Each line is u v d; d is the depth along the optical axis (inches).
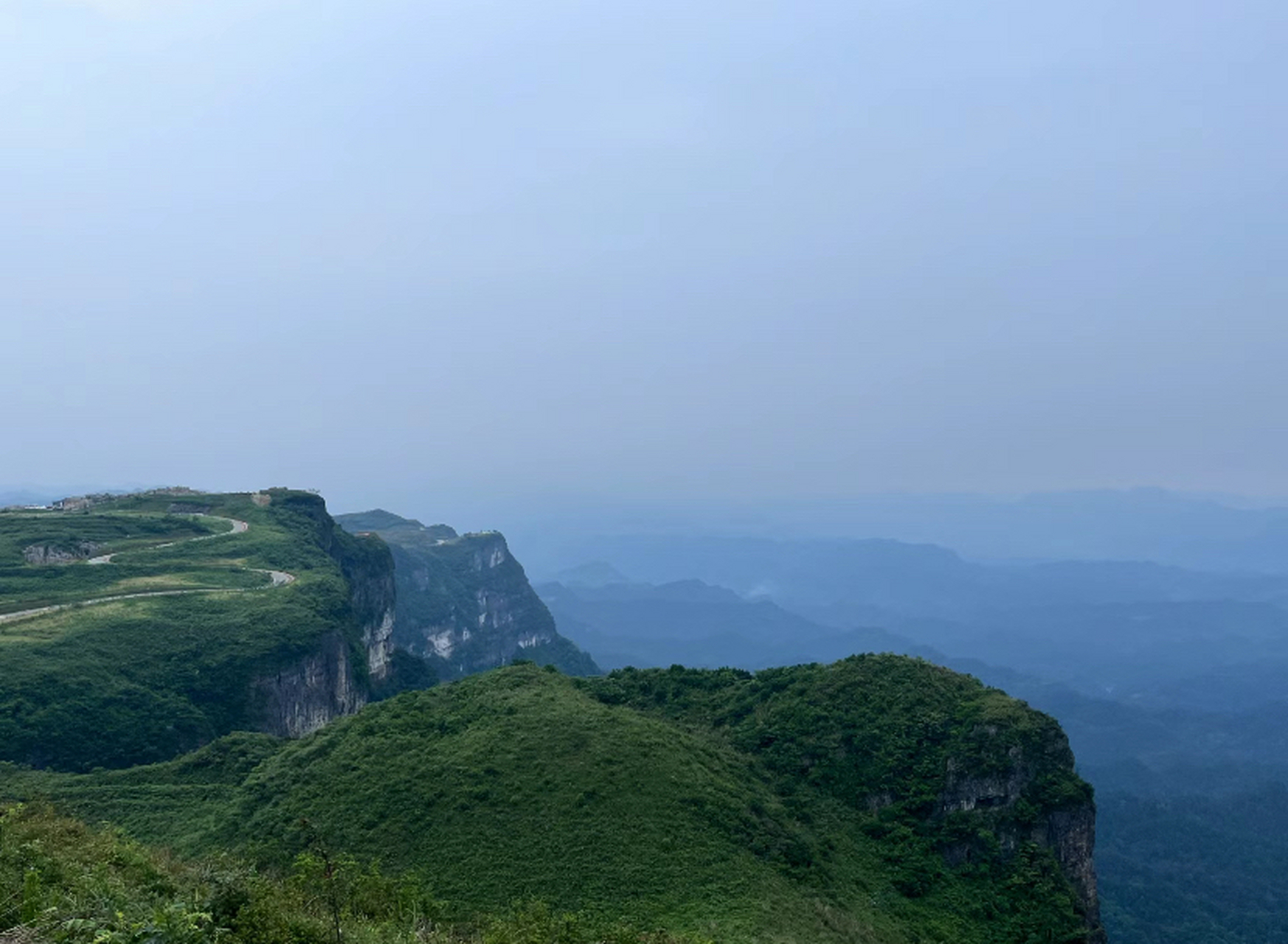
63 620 4847.4
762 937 1779.0
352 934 1119.6
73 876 981.2
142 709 4392.2
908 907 2298.2
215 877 1053.2
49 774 3243.1
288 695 5157.5
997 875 2517.2
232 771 2901.1
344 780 2444.6
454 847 2106.3
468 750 2480.3
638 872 2033.7
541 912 1652.3
